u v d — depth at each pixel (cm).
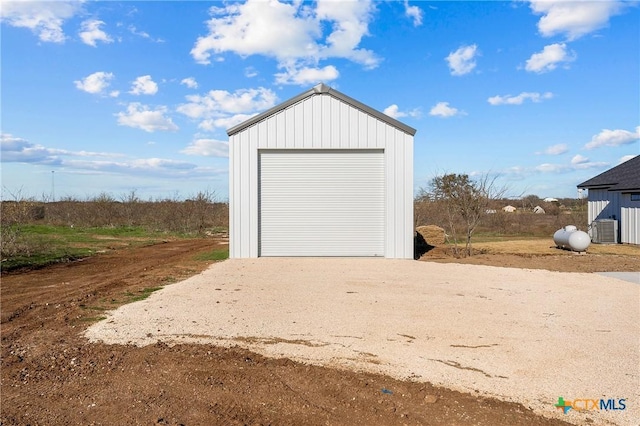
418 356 464
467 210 1428
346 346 495
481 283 877
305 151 1294
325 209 1298
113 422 338
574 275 982
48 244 1639
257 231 1287
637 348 488
